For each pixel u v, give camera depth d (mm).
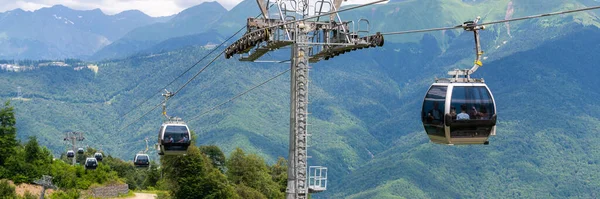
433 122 27766
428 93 28094
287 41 37469
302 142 37188
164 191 116875
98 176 109250
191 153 95000
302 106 37250
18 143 109625
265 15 39938
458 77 27766
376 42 37875
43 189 88688
